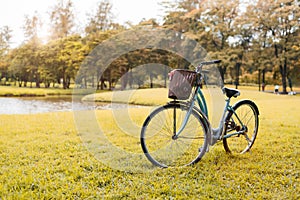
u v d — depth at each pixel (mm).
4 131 4027
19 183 2062
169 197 1873
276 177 2195
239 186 2033
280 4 18500
